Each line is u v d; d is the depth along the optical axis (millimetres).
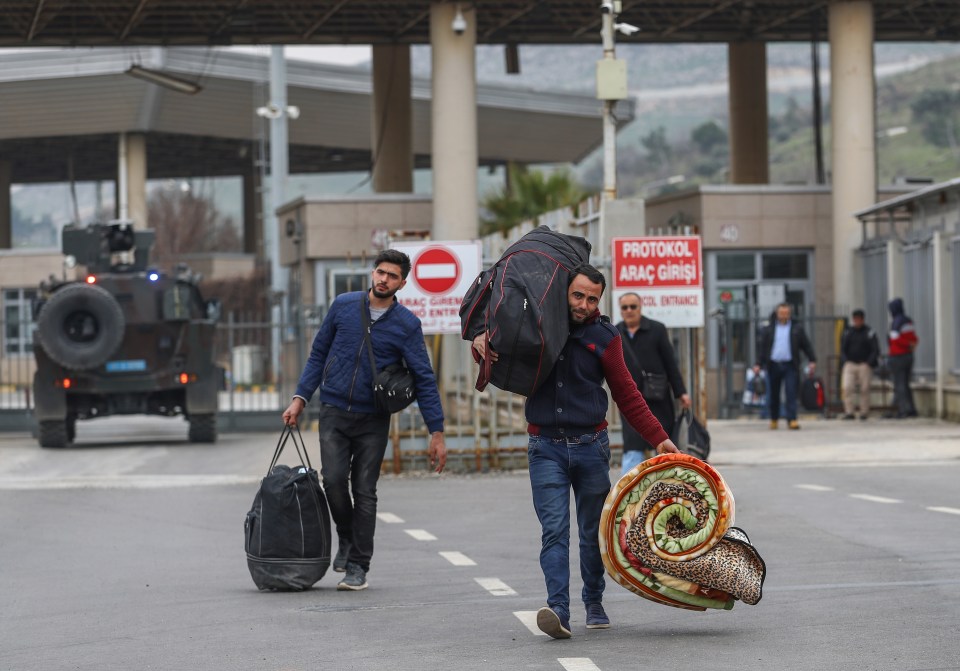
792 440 36031
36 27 58281
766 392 43656
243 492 27766
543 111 100625
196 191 175625
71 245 41750
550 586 12633
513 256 12797
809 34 66812
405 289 30156
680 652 12047
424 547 19281
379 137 69875
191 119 95062
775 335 39969
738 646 12289
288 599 15344
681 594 12602
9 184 113188
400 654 12250
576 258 12914
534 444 12883
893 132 104062
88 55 89000
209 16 59156
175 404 41500
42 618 14531
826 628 13047
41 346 38750
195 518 23469
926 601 14328
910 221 47500
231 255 119500
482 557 18266
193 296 41219
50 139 104125
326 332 16031
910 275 45406
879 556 17469
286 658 12219
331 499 15945
